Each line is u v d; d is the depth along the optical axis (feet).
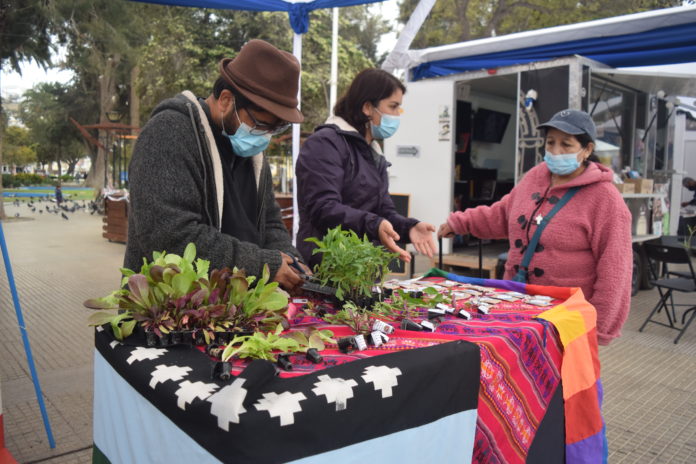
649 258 19.93
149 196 5.41
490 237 9.59
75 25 59.82
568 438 6.02
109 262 29.60
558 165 7.86
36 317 18.20
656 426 10.78
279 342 4.19
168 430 3.64
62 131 109.19
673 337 16.88
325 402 3.49
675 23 18.28
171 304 4.49
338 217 7.52
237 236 6.29
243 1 17.51
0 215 57.26
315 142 8.05
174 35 65.26
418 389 4.07
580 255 7.93
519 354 5.14
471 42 22.62
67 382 12.42
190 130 5.68
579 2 59.11
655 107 25.62
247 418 3.15
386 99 8.11
